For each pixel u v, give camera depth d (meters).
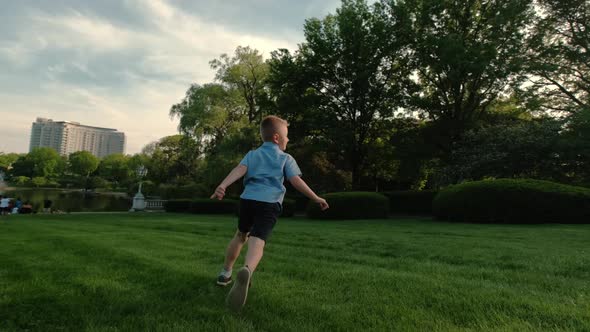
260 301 2.80
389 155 29.66
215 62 35.88
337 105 28.55
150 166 55.00
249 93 36.56
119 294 2.96
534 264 4.70
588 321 2.30
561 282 3.58
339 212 19.67
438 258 5.38
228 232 9.80
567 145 18.23
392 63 28.30
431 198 24.66
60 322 2.35
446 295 2.94
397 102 26.53
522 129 19.98
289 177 3.02
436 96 27.41
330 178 30.70
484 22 25.22
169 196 40.47
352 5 28.02
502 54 22.86
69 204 47.56
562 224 13.88
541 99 23.64
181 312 2.51
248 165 3.04
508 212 14.73
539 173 20.00
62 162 119.50
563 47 22.84
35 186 110.06
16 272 3.84
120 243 6.65
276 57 29.23
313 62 27.73
